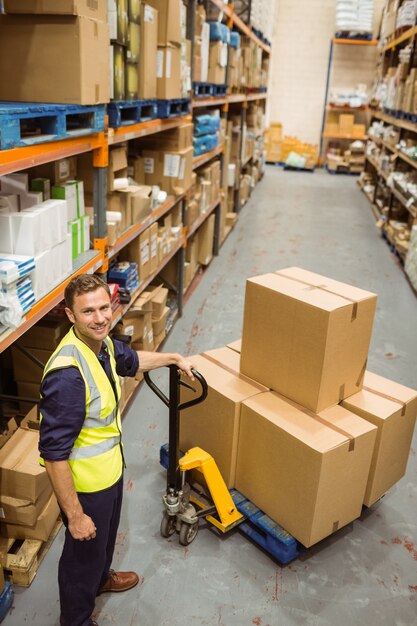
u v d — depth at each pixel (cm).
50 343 296
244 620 225
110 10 262
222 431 271
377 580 248
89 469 182
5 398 289
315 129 1570
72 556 191
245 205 1038
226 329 500
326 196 1161
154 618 224
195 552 257
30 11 213
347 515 257
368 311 256
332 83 1510
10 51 223
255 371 280
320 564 255
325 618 228
